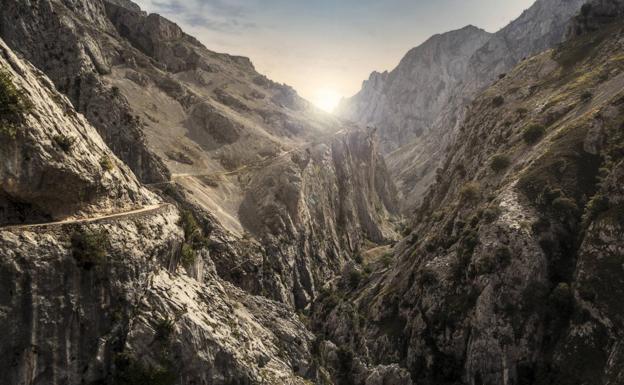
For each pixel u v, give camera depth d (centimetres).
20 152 3275
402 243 12131
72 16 14012
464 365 6756
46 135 3531
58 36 11000
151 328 3794
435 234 9400
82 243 3488
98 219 3788
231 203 12356
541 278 6681
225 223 11112
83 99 10550
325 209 15712
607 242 6316
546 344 6209
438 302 7538
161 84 16112
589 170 7650
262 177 13500
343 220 17175
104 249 3628
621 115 8038
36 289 3117
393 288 9106
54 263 3256
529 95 12619
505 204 7738
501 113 12812
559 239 6962
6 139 3181
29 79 3694
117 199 4391
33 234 3244
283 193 13212
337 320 8331
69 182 3688
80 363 3366
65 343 3275
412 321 7762
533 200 7575
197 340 4038
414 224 13875
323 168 16950
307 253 13062
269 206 12556
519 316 6481
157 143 13100
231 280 9862
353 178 19675
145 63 16700
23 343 3020
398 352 7669
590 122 8388
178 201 10450
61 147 3662
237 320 5109
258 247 11069
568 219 7088
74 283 3378
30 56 10556
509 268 6831
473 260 7356
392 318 8438
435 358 7081
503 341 6412
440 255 8450
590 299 5994
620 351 5378
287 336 5884
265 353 4947
